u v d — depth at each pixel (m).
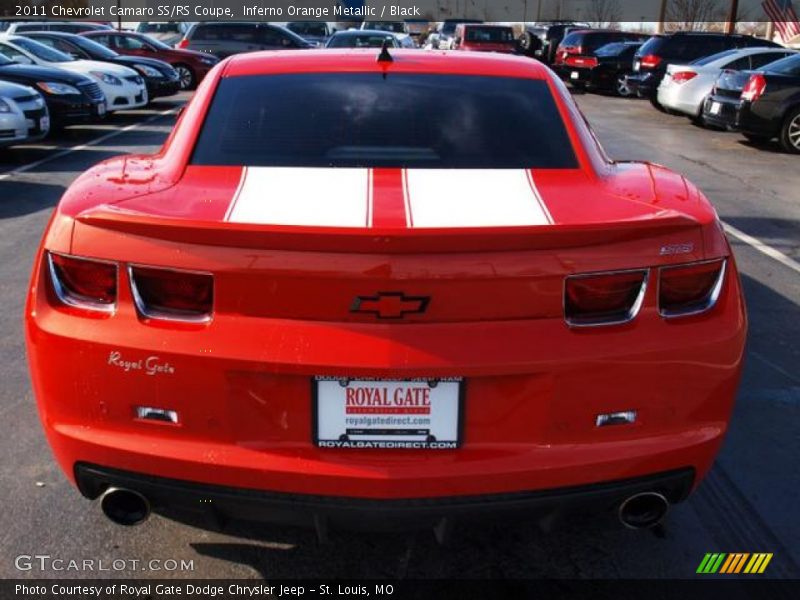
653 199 2.50
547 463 2.20
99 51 17.20
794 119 12.34
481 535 2.86
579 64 22.64
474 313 2.13
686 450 2.30
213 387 2.15
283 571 2.66
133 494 2.34
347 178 2.54
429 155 2.72
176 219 2.14
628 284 2.22
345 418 2.17
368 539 2.82
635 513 2.46
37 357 2.29
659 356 2.22
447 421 2.18
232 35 22.83
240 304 2.14
